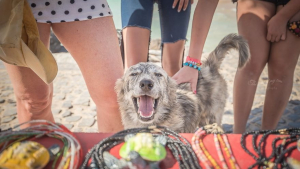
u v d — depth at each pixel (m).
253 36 1.32
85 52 1.08
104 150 0.62
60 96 2.06
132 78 1.24
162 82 1.24
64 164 0.56
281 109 1.39
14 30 0.84
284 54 1.29
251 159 0.60
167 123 1.28
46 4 1.00
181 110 1.32
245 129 1.51
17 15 0.83
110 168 0.56
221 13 4.54
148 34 1.48
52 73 0.94
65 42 1.09
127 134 0.67
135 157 0.57
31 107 1.10
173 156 0.61
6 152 0.56
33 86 1.04
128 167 0.56
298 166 0.55
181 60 1.64
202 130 0.68
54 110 1.88
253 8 1.32
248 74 1.36
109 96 1.18
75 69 2.55
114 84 1.16
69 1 1.01
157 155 0.59
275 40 1.29
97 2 1.04
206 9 1.24
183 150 0.62
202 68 1.53
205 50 3.13
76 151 0.58
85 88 2.19
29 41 0.92
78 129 1.68
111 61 1.12
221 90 1.54
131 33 1.44
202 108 1.43
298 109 1.82
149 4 1.46
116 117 1.28
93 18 1.04
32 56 0.86
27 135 0.64
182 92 1.39
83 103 1.96
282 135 0.66
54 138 0.65
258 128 1.65
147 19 1.46
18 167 0.53
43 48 0.92
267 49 1.34
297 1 1.20
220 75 1.58
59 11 1.01
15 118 1.77
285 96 1.36
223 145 0.63
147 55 1.52
